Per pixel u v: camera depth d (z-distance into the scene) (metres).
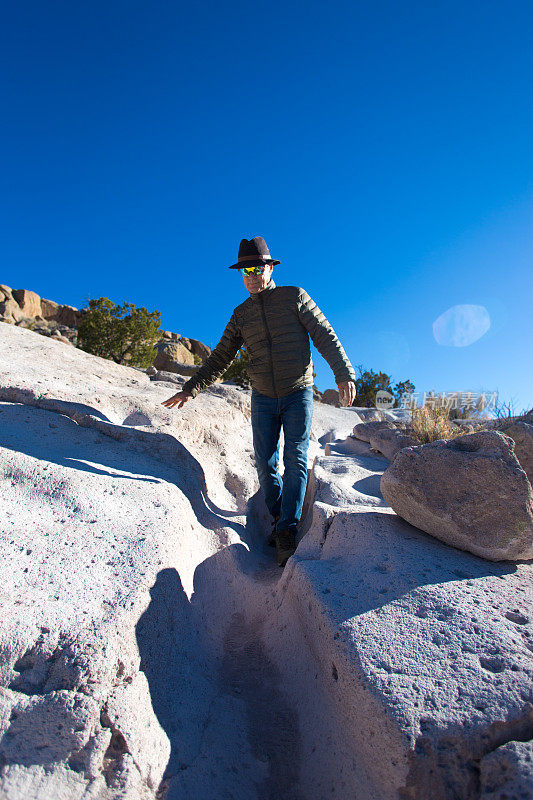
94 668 1.49
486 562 2.12
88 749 1.37
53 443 2.80
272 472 3.05
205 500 3.03
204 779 1.51
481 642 1.61
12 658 1.49
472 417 5.73
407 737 1.36
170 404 3.24
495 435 2.22
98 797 1.31
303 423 2.93
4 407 3.04
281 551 2.69
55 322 31.52
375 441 4.68
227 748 1.65
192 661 1.89
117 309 22.30
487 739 1.35
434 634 1.67
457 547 2.19
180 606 2.00
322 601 1.89
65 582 1.77
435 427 4.49
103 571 1.88
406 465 2.24
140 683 1.59
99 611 1.67
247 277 2.95
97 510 2.24
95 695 1.45
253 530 3.17
